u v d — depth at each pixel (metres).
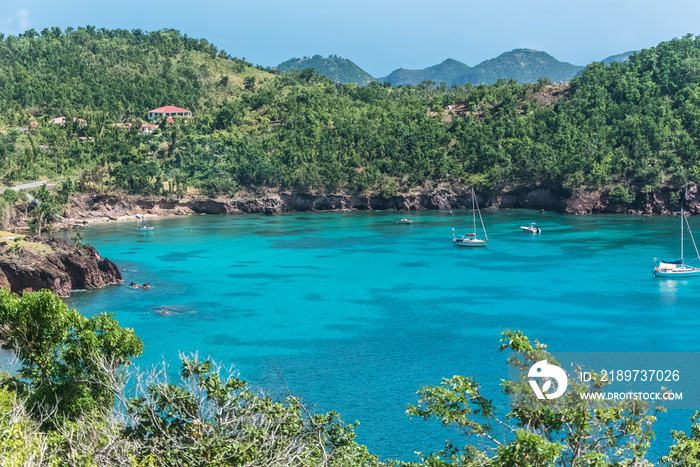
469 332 107.31
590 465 30.31
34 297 50.91
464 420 31.97
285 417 33.84
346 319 116.50
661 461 38.41
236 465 30.08
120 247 194.62
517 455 28.48
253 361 93.31
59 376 47.69
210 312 121.62
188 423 32.88
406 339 103.75
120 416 35.62
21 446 30.03
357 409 76.19
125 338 48.78
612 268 158.25
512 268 160.50
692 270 149.12
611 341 101.19
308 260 174.38
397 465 44.16
